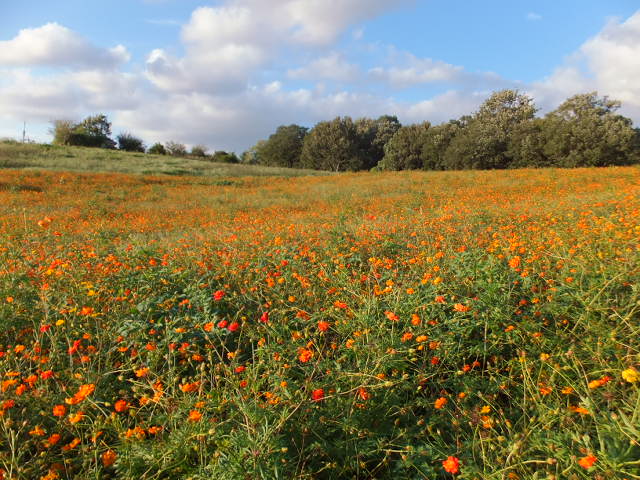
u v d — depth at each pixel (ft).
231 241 20.92
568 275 10.41
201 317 9.73
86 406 6.76
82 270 13.21
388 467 5.94
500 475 5.00
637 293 8.50
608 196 32.76
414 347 8.04
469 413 6.46
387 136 229.45
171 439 5.88
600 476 4.58
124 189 72.95
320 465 6.07
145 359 8.55
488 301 8.85
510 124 160.97
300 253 15.66
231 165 147.43
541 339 7.88
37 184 69.31
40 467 5.72
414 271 11.85
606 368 6.75
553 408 6.07
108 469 6.08
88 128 215.72
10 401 6.17
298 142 250.78
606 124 132.46
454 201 45.21
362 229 21.57
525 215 23.11
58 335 8.82
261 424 5.85
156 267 13.12
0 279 11.25
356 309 9.80
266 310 10.97
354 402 6.40
